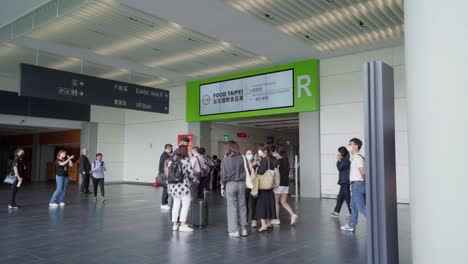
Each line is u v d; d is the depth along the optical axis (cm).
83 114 1866
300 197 1288
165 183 748
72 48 1189
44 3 876
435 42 214
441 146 208
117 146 1998
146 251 509
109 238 592
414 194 229
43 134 2314
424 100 219
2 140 2727
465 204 199
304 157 1312
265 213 661
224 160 623
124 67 1435
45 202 1095
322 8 862
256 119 1597
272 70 1402
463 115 202
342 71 1260
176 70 1471
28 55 1272
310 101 1296
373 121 272
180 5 871
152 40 1105
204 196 1031
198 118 1642
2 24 998
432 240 210
